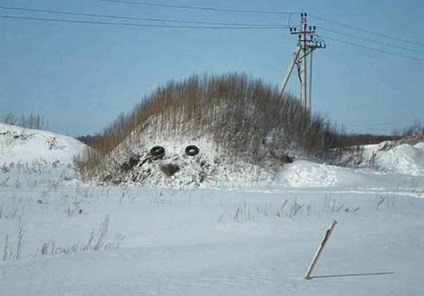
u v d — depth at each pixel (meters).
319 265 10.67
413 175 36.91
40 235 14.99
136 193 25.48
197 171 32.34
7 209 19.25
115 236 15.05
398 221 18.02
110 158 33.62
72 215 18.36
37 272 10.11
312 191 26.92
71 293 8.50
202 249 12.66
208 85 37.75
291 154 35.75
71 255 11.88
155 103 37.09
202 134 34.56
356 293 8.44
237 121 35.47
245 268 10.36
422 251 12.40
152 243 13.98
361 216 18.88
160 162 32.88
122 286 8.95
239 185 31.11
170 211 19.41
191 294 8.38
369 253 12.06
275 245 13.32
